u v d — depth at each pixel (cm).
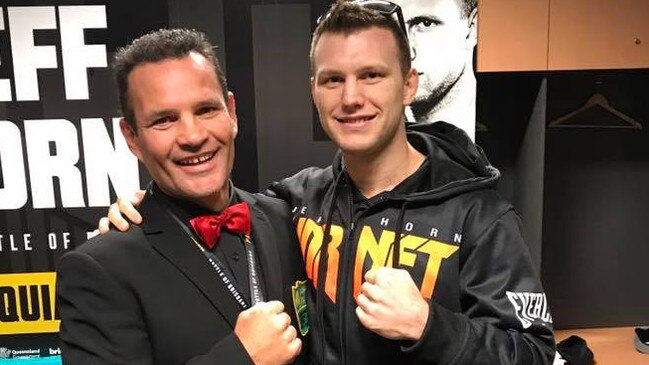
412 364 115
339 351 125
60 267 108
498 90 255
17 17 205
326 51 120
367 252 125
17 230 216
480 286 116
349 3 122
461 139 133
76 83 210
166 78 104
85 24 208
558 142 260
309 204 140
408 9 213
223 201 121
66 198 216
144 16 210
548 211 265
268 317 102
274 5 213
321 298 128
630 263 267
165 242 112
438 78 218
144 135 107
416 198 123
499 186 264
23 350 221
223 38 214
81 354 103
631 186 262
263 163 222
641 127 251
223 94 113
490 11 209
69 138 213
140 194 127
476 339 105
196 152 107
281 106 219
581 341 243
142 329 107
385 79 119
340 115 121
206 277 111
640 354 243
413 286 106
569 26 209
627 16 209
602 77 253
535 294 116
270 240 127
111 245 109
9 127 211
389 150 125
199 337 107
